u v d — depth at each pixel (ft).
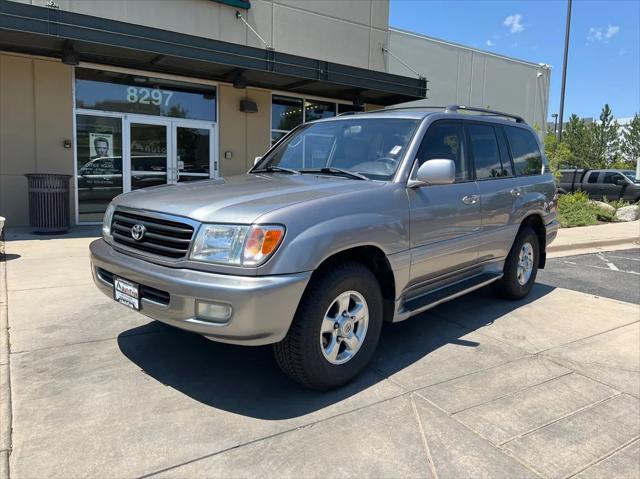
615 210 56.75
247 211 9.97
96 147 35.50
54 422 9.59
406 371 12.50
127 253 11.35
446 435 9.64
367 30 47.60
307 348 10.39
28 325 14.64
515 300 19.04
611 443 9.64
